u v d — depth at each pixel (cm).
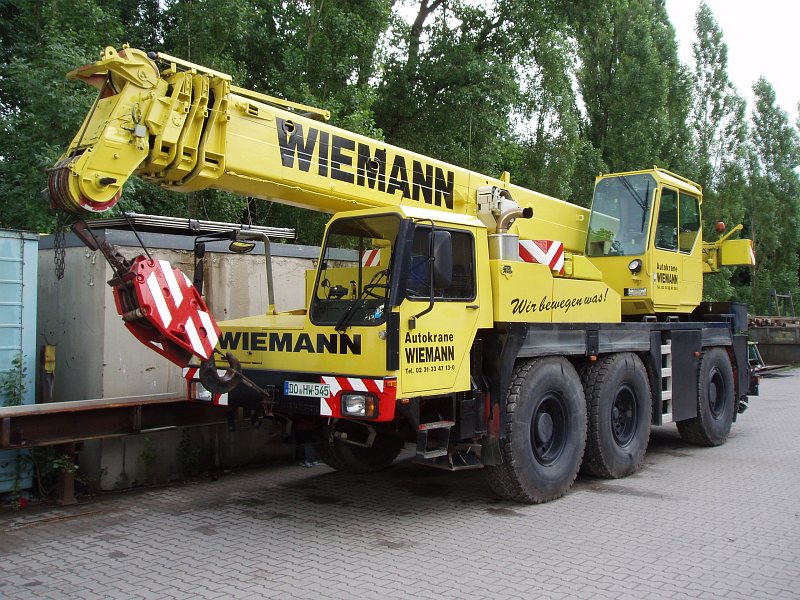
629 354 755
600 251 831
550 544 512
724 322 980
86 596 410
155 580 436
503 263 597
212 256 765
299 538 525
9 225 935
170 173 481
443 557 481
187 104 477
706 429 911
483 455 591
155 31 1325
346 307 551
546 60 1803
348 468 736
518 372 618
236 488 689
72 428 587
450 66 1616
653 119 2538
